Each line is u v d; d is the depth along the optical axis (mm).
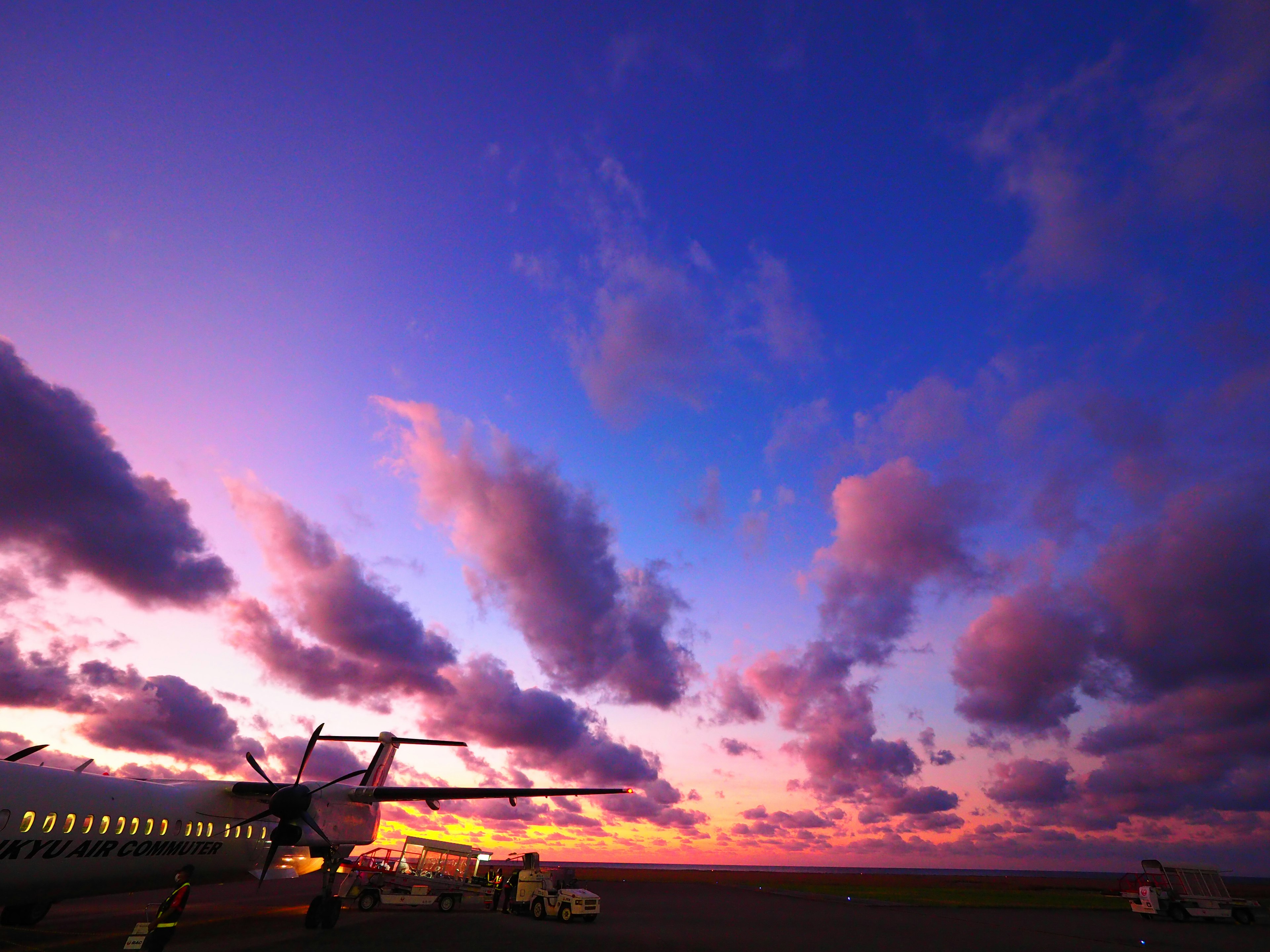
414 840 35312
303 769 23266
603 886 74188
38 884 17078
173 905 14352
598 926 28484
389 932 23203
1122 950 24703
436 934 23172
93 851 18297
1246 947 26359
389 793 27078
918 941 26219
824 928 30328
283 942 19609
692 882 92812
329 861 23984
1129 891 41500
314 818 25422
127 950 14250
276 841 21922
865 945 24344
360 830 28469
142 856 19938
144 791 20547
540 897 31891
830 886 82688
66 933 19797
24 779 16797
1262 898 77812
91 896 19266
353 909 32625
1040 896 64875
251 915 26516
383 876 33719
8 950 16891
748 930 28484
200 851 22062
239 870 23891
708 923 31719
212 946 18328
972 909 45875
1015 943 26359
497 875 37500
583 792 28797
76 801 17938
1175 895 39031
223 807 23234
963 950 23719
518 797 28078
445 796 27594
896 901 53562
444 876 34562
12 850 16125
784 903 48406
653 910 39375
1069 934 30156
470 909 34906
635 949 21234
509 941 21828
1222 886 38844
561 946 21125
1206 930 33312
